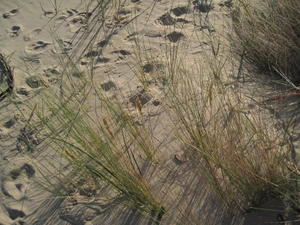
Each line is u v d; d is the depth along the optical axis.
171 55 1.38
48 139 1.17
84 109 1.24
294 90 1.16
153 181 1.01
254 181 0.88
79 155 1.06
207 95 1.15
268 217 0.89
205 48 1.38
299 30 1.21
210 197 0.95
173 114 1.17
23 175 1.09
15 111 1.29
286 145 1.00
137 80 1.32
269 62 1.23
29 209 1.01
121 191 0.97
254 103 1.15
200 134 0.94
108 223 0.95
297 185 0.88
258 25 1.26
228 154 0.90
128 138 1.12
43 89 1.35
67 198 1.01
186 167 1.03
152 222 0.93
